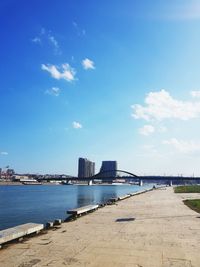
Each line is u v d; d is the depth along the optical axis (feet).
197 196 166.20
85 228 57.21
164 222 64.54
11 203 219.20
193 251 39.78
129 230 54.90
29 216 131.64
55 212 147.95
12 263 34.63
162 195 179.83
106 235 50.26
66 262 35.04
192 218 70.49
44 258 36.63
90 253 38.91
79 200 247.70
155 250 40.34
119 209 92.79
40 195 344.90
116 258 36.65
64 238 47.85
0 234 43.91
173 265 33.91
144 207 99.14
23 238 47.75
